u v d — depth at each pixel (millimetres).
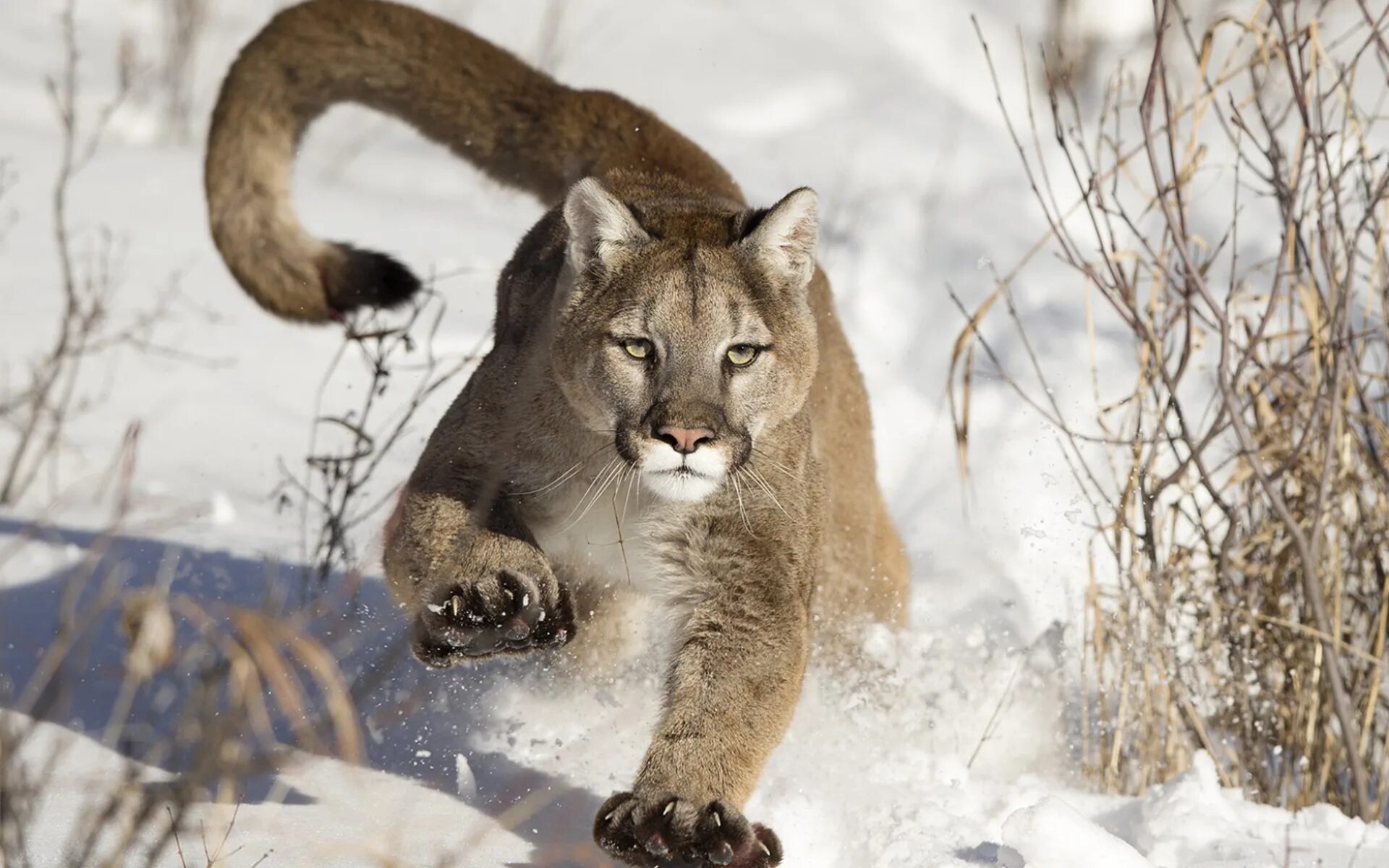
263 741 7953
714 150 22375
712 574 8195
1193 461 9883
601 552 8727
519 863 7031
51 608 9617
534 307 8977
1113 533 12109
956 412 15500
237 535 11375
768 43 26688
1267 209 18750
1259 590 9578
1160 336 9898
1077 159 21078
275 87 10984
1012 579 12656
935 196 20484
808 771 8617
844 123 23609
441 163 21844
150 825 6527
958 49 27406
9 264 15844
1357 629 9594
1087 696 10328
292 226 10977
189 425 13414
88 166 18984
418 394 10727
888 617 10672
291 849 6664
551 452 8516
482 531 7980
